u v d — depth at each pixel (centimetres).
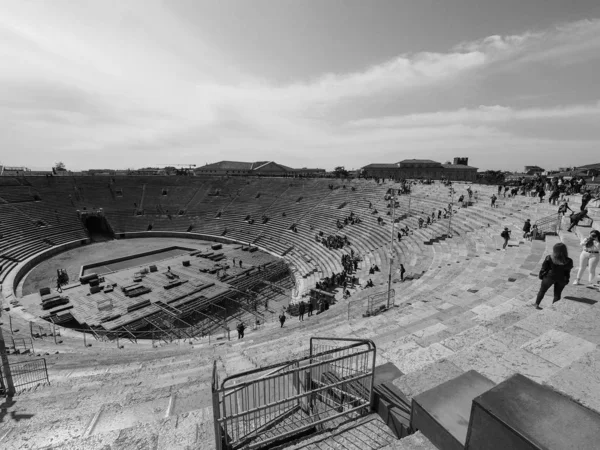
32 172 7125
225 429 477
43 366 1393
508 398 276
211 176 8088
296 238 5050
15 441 638
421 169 8575
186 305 3131
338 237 4319
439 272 1952
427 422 352
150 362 1312
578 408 265
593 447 225
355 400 520
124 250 5191
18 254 4500
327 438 459
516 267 1534
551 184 3762
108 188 6900
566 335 548
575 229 1912
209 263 4416
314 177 7831
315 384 589
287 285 3753
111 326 2720
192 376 947
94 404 802
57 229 5525
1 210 5331
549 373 457
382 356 694
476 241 2491
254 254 4853
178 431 532
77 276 4025
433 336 830
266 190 7125
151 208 6769
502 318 790
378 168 8625
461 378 403
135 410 709
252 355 1048
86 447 501
